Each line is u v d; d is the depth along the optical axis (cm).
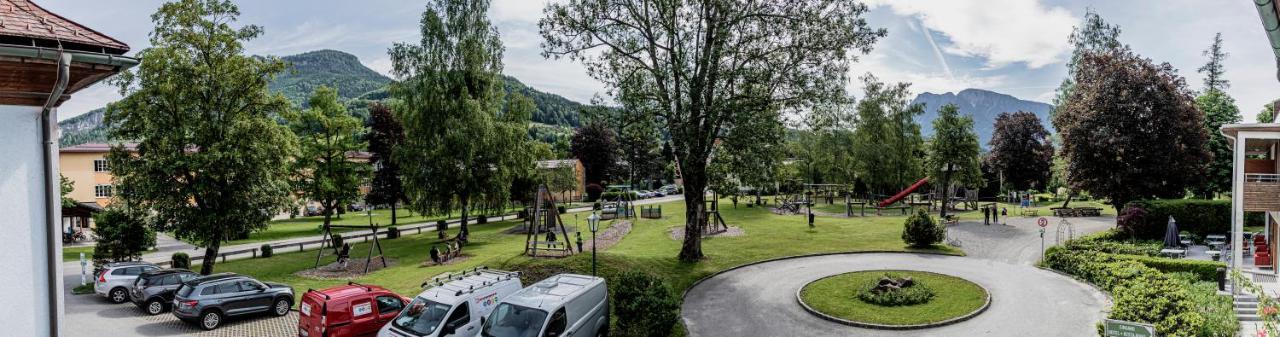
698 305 2306
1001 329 1916
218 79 2908
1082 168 3897
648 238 4056
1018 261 3006
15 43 650
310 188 5266
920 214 3456
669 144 3028
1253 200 2222
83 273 2866
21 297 679
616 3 2897
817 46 2833
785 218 5181
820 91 2917
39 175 693
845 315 2078
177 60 2812
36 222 689
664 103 2803
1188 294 1841
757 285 2584
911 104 6538
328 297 1678
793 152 7312
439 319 1570
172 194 2850
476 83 4247
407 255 3812
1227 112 4725
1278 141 2644
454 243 3756
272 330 2009
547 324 1474
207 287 2034
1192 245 3222
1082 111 3922
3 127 665
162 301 2242
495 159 4316
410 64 4141
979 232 4028
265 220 3088
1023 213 5191
